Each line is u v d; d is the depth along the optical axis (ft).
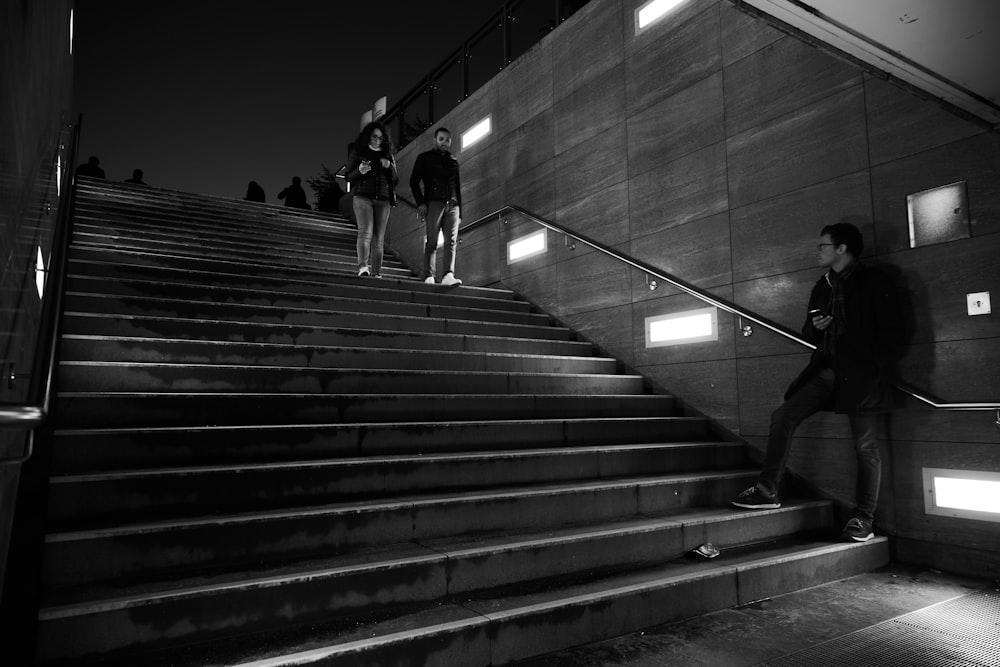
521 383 17.17
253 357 14.53
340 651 7.43
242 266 20.18
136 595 7.49
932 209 13.32
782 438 13.52
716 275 17.89
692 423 17.43
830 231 13.56
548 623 8.96
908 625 9.99
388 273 29.53
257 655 7.30
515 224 26.43
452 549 9.89
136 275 17.34
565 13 25.89
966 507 12.48
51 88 10.34
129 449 10.12
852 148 14.80
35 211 8.11
